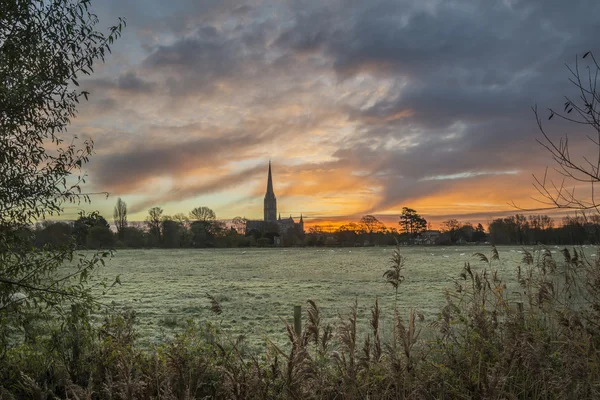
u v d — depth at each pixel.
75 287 7.70
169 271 60.22
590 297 6.11
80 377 6.26
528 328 5.84
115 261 86.69
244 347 8.34
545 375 4.99
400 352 5.53
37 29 7.74
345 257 100.62
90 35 8.13
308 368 4.18
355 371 4.45
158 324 16.12
